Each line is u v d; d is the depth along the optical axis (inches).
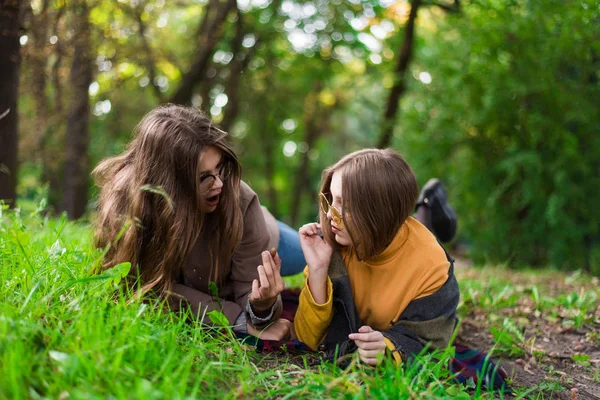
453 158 328.2
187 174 78.6
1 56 143.2
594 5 255.1
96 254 83.6
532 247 302.8
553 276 193.9
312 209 741.3
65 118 264.4
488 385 76.4
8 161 145.9
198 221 81.4
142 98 398.3
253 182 710.5
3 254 80.0
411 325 76.7
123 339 57.4
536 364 94.9
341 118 722.2
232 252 86.6
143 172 79.4
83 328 56.7
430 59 330.0
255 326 82.7
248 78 437.4
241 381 59.0
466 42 301.3
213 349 69.4
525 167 281.3
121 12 260.4
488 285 150.1
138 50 287.6
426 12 391.9
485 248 312.2
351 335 71.1
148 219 79.3
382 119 361.7
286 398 57.2
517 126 292.4
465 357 86.7
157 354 57.7
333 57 456.8
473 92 304.0
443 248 82.7
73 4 194.1
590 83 292.5
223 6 319.6
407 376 63.1
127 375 52.4
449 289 78.3
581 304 124.0
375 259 80.2
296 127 658.2
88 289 69.9
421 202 126.8
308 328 80.4
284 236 115.7
